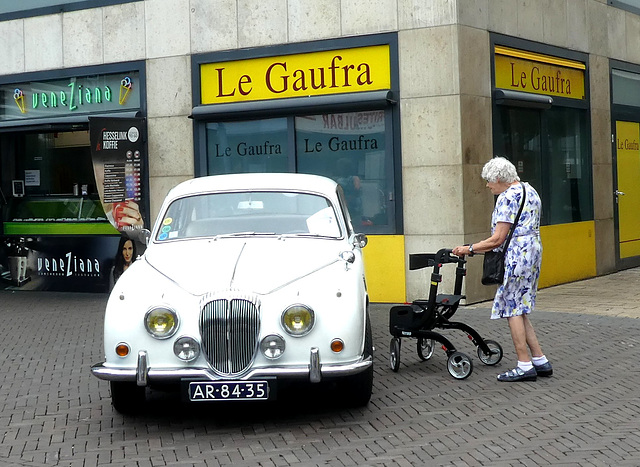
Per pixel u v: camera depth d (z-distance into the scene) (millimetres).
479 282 12602
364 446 6078
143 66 14375
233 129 13891
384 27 12586
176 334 6391
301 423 6750
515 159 13547
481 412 6855
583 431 6250
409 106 12461
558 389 7508
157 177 14289
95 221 14844
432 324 8227
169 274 6840
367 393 6965
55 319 12203
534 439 6090
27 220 15383
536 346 7953
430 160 12336
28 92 15523
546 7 14305
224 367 6344
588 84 15594
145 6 14312
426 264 8234
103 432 6645
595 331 10109
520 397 7273
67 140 15188
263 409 7223
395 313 8281
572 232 15031
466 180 12242
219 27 13797
